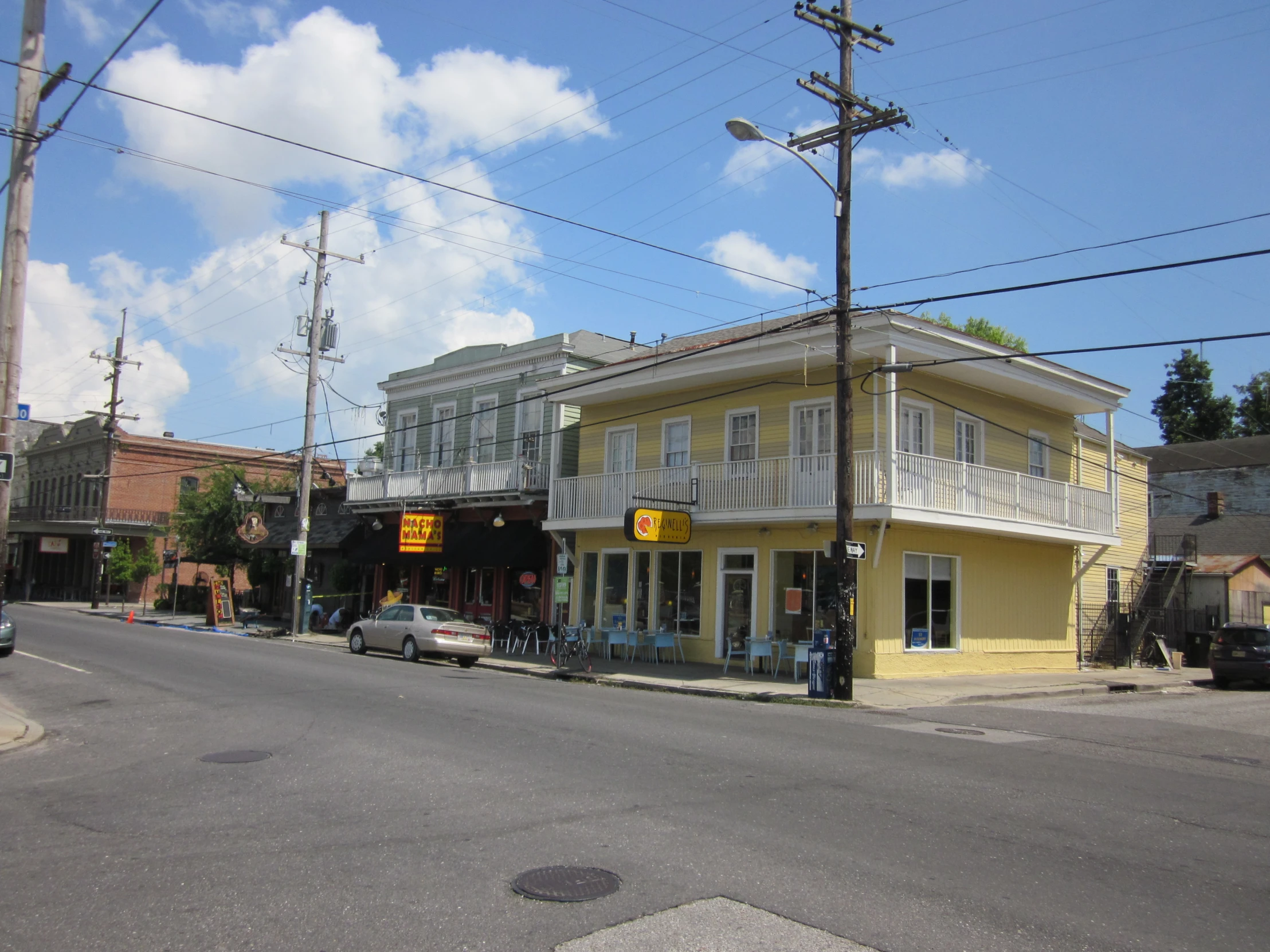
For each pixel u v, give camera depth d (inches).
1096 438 1088.2
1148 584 1153.4
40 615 1475.1
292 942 189.5
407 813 288.4
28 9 521.7
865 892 222.4
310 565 1438.2
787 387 855.1
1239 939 199.9
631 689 740.7
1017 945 193.2
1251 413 2064.5
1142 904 220.2
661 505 891.4
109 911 205.9
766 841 263.0
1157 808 319.0
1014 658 906.7
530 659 945.5
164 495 2209.6
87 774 350.0
